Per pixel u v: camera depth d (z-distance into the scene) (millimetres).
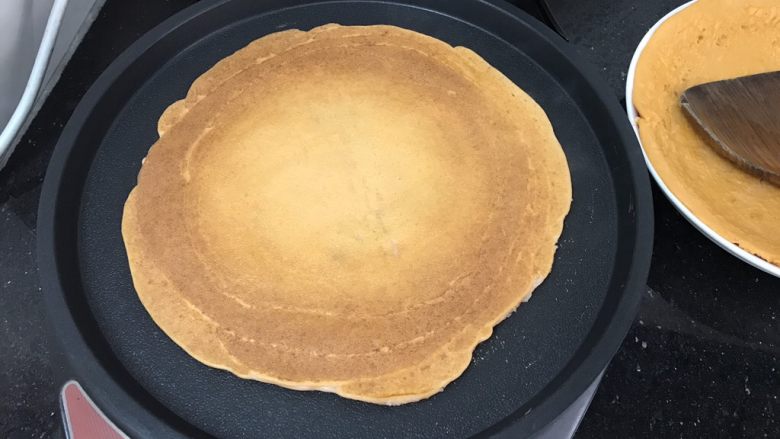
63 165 347
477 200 356
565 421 311
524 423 294
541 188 360
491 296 331
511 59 405
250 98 384
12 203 396
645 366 355
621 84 434
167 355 319
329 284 332
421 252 342
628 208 353
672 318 369
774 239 363
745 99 394
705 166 391
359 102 385
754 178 387
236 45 406
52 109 427
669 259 384
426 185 361
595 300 337
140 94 387
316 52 401
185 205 351
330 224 348
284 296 329
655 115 392
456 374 314
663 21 420
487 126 378
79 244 343
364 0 422
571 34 451
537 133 376
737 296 375
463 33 414
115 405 293
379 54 401
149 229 343
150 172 358
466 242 344
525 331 330
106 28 458
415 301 329
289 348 317
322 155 368
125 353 319
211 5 399
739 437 339
